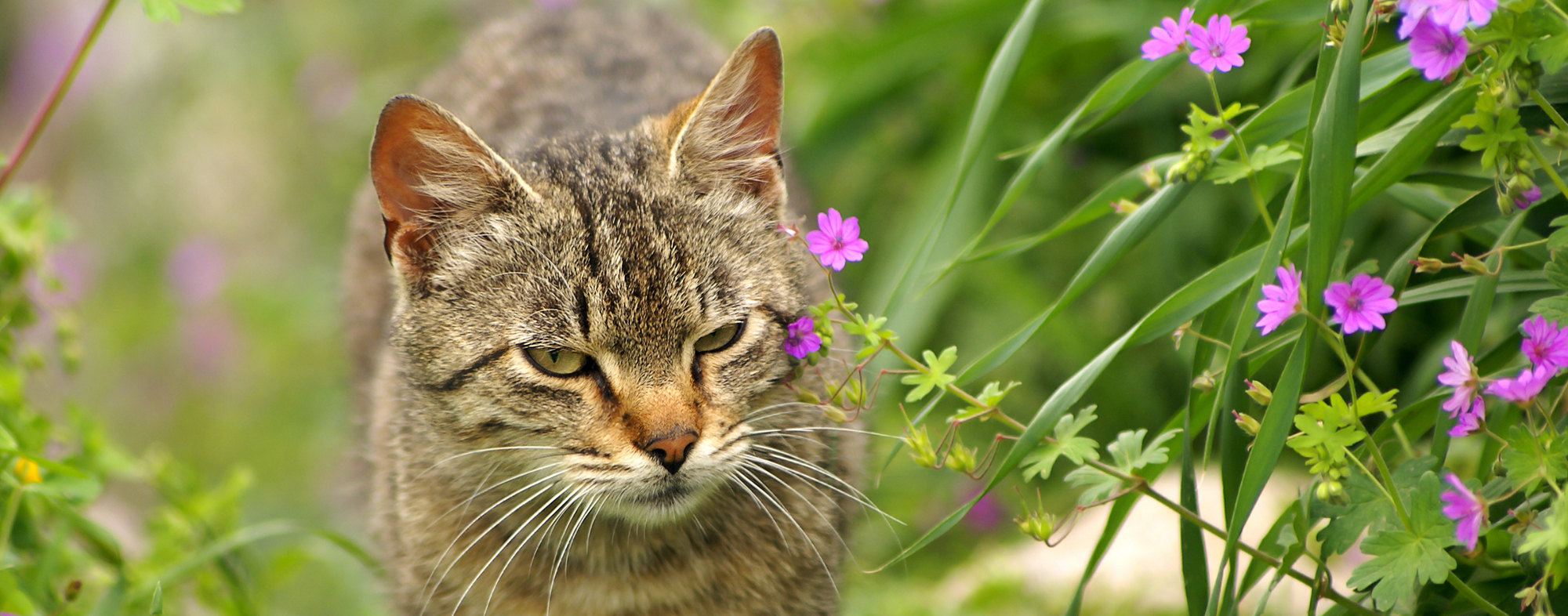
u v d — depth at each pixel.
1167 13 5.05
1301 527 2.37
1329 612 2.65
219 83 10.13
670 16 5.65
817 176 5.62
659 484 3.13
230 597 3.95
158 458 4.14
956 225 5.08
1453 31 2.09
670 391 3.13
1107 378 5.05
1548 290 2.76
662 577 3.48
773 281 3.30
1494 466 2.44
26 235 3.75
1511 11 2.20
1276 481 4.69
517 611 3.52
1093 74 5.41
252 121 9.90
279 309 8.57
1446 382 2.27
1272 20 3.02
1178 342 2.67
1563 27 2.18
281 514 6.63
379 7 9.09
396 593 3.79
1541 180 2.49
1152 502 4.90
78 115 10.73
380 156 3.18
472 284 3.21
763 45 3.32
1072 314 5.14
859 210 5.79
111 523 5.54
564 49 5.09
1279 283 2.50
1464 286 2.66
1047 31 5.27
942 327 5.36
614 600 3.50
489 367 3.19
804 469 3.49
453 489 3.44
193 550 3.98
